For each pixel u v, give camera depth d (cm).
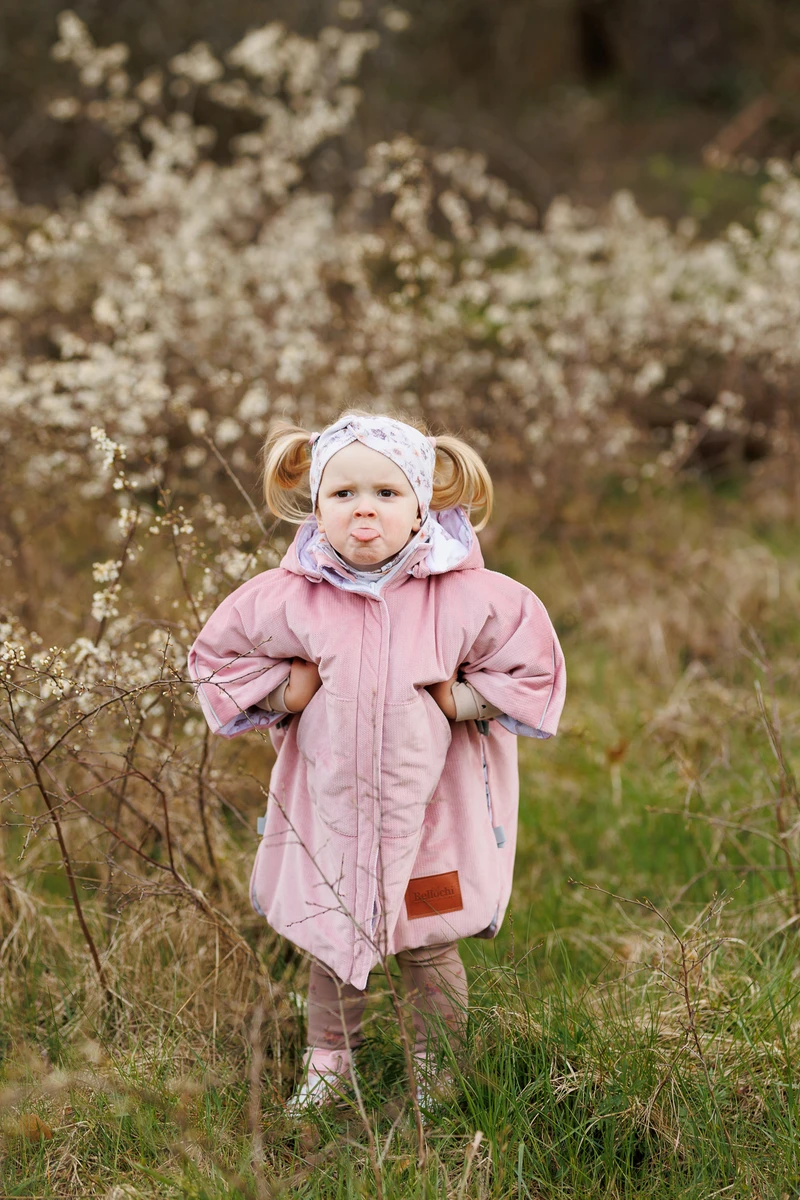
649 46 1300
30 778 308
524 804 360
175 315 500
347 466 211
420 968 233
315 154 880
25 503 437
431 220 785
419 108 1078
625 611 474
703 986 255
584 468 566
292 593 219
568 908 310
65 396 394
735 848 322
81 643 263
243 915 287
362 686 212
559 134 1147
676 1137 214
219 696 222
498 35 1235
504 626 217
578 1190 205
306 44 655
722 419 544
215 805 299
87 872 300
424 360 508
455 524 230
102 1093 224
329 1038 237
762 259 594
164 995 259
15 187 904
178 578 370
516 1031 233
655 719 371
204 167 633
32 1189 209
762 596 475
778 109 1124
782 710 394
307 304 530
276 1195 198
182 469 477
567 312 589
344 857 217
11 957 275
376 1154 199
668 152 1143
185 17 979
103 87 933
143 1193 205
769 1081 225
